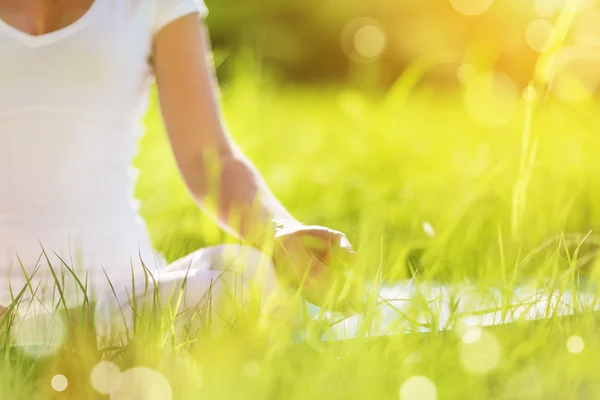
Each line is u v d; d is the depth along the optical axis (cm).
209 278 271
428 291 279
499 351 262
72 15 284
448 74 1059
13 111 282
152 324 263
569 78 374
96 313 270
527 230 315
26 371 261
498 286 288
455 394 254
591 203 340
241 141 488
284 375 255
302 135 613
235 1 1340
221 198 281
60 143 283
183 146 287
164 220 375
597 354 262
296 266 268
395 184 423
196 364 257
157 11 289
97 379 255
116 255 286
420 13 1214
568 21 312
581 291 289
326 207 390
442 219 334
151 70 294
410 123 643
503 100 455
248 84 536
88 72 283
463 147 495
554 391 256
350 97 584
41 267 282
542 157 362
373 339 264
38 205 283
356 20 1391
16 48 282
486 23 949
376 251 293
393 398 254
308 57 1487
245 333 263
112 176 288
